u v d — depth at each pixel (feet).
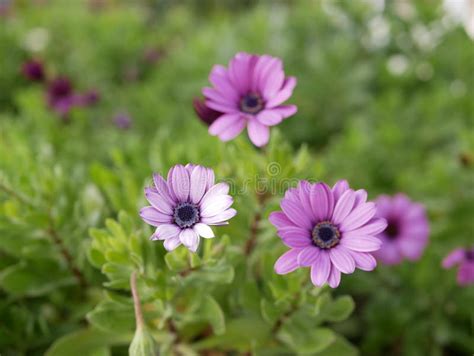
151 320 1.59
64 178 1.79
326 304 1.52
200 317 1.49
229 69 1.38
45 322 1.66
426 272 2.01
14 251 1.67
